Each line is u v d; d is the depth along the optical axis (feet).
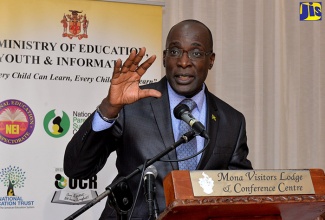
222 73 16.44
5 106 13.14
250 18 16.69
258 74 16.69
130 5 13.93
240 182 6.15
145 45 13.98
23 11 13.29
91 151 9.28
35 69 13.32
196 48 10.00
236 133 10.50
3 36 13.19
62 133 13.39
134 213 9.58
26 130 13.23
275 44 16.79
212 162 9.98
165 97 10.32
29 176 13.17
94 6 13.70
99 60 13.66
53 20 13.43
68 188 13.35
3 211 13.02
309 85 17.13
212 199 5.99
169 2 16.02
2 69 13.15
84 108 13.53
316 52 17.15
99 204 13.52
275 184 6.25
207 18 16.34
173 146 7.94
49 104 13.35
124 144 9.99
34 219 13.15
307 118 17.10
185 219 6.50
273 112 16.78
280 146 16.71
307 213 6.77
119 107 8.70
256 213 6.55
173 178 6.03
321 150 17.13
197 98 10.38
